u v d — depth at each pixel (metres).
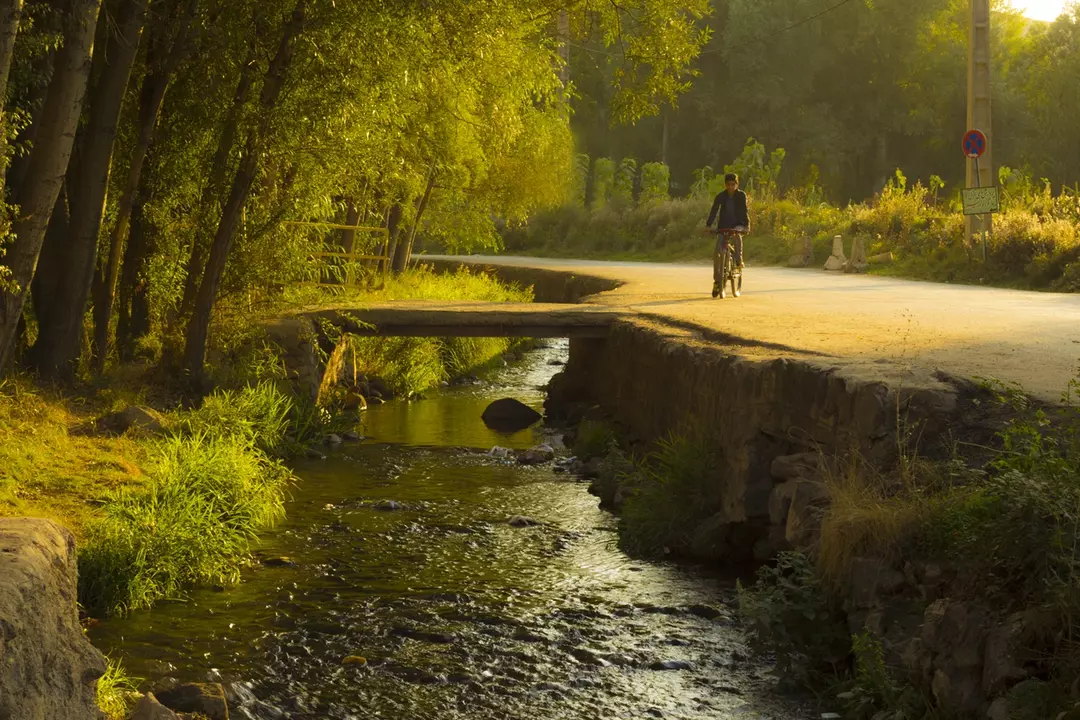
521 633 7.89
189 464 10.59
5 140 9.43
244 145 14.19
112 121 12.52
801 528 7.79
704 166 83.69
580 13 18.52
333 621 8.12
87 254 12.73
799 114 81.00
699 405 11.18
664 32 17.72
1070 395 7.79
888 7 78.56
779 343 11.13
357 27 12.63
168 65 13.11
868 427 7.73
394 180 20.97
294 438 14.99
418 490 12.61
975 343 11.06
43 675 4.00
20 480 9.62
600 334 16.95
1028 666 5.05
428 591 8.87
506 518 11.33
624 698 6.73
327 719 6.47
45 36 10.05
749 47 79.31
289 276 16.59
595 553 10.07
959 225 29.00
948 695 5.33
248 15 12.86
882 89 81.44
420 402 20.12
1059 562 5.16
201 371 14.45
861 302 18.09
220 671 7.13
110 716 5.78
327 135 13.93
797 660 6.96
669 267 35.38
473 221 31.77
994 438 7.23
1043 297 19.34
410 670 7.20
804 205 49.66
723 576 9.34
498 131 23.31
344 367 19.27
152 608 8.32
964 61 79.00
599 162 64.38
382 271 24.55
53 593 4.25
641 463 12.71
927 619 5.71
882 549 6.57
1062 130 69.12
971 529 5.87
